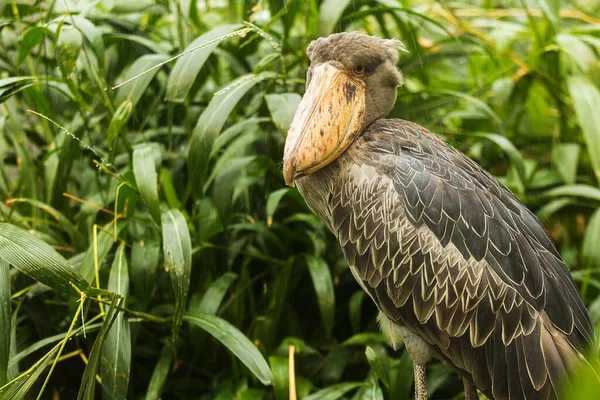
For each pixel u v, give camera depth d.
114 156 6.18
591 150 6.33
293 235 6.46
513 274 4.60
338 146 4.84
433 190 4.74
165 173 5.80
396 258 4.75
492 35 7.76
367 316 6.75
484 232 4.67
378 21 7.08
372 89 5.06
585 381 2.20
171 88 5.64
